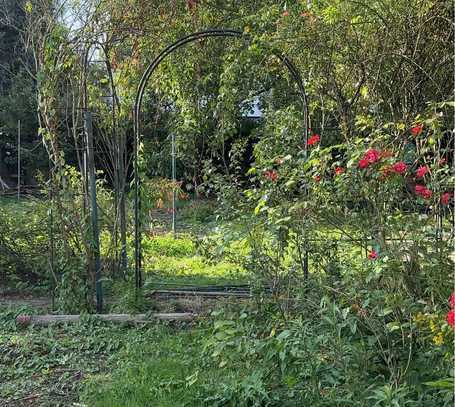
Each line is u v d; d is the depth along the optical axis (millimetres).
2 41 15570
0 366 4254
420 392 3043
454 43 4754
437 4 5008
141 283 5914
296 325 3350
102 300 5664
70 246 5602
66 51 5516
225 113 7730
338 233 4195
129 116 6934
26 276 6645
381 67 5293
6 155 18000
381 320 3350
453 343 2807
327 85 5812
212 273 7199
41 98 5535
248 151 9414
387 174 3357
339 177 3561
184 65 8133
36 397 3744
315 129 6609
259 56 6777
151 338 4742
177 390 3629
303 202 3584
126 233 6727
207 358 3996
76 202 5703
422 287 3400
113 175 6711
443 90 5156
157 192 6539
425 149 3672
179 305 5660
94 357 4469
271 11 6648
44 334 4930
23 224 6531
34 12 5660
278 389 3289
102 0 5758
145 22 6652
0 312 5523
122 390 3703
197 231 9805
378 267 3158
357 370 3191
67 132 6109
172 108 10133
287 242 4031
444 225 3861
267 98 8078
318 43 5574
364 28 5414
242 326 3697
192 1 7246
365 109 5551
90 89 6605
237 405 3291
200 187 5410
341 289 3807
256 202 4320
